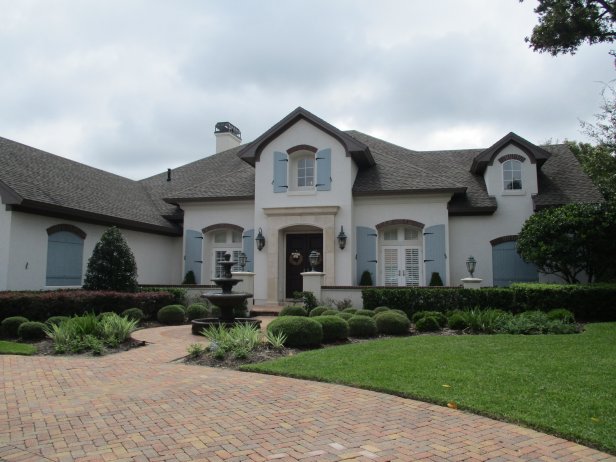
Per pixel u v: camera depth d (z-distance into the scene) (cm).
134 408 612
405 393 657
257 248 2073
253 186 2241
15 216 1553
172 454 462
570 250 1647
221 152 2955
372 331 1207
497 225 2025
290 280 2128
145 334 1257
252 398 655
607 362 826
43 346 1086
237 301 1297
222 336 1004
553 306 1477
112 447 480
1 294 1327
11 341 1153
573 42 1658
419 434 515
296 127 2080
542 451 470
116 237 1644
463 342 1041
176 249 2400
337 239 1998
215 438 504
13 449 476
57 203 1662
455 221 2062
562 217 1661
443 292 1571
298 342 1032
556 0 1631
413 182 2031
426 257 1988
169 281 2364
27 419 569
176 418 570
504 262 2005
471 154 2492
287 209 2038
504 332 1234
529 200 2016
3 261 1529
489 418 567
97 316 1340
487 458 454
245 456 456
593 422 537
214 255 2277
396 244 2061
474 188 2134
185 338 1195
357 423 550
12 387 723
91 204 1891
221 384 735
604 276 1762
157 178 2777
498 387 675
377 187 2027
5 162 1708
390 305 1614
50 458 454
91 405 626
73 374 811
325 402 632
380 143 2522
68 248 1772
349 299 1720
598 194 1977
